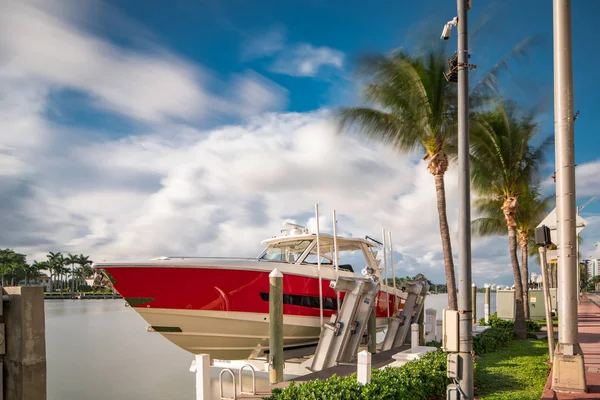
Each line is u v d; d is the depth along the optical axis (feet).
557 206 27.78
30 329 10.71
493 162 59.36
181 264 36.17
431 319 49.62
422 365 30.37
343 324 37.58
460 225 21.48
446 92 46.26
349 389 23.62
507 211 61.62
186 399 40.47
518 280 59.36
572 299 26.81
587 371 32.27
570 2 27.71
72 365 57.26
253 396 27.30
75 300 361.30
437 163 46.57
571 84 27.58
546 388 27.40
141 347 73.97
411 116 45.70
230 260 38.42
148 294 36.55
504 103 56.03
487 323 66.54
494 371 34.86
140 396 41.52
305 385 24.66
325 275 43.42
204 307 37.27
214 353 40.37
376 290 40.19
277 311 31.58
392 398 24.21
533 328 65.92
